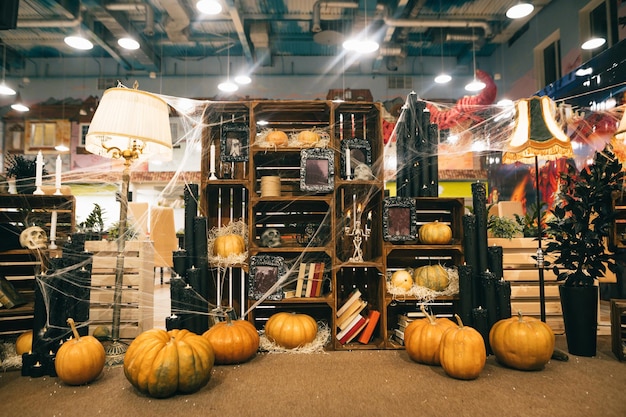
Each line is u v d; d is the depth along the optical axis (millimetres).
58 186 3514
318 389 2371
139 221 5223
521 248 3744
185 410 2104
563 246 3129
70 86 10430
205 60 10477
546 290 3676
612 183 3152
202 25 8883
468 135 9805
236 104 3568
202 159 3596
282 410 2100
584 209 3100
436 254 3682
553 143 2984
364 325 3262
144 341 2367
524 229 4039
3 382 2486
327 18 8672
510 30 8898
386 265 3475
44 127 10320
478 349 2508
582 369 2695
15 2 2695
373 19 8406
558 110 5598
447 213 3672
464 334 2541
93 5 7551
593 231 3023
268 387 2400
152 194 10273
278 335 3086
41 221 3531
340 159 3699
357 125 3842
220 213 3717
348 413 2066
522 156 3367
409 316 3566
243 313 3596
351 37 8891
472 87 7992
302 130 3852
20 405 2160
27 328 3268
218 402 2197
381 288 3297
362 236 3643
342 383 2461
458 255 3488
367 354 3057
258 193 3736
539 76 8297
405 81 10445
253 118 3492
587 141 5184
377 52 9469
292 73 10469
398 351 3137
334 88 10461
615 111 4703
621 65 4645
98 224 3934
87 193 10102
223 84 8172
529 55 8547
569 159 5691
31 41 9586
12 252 3127
